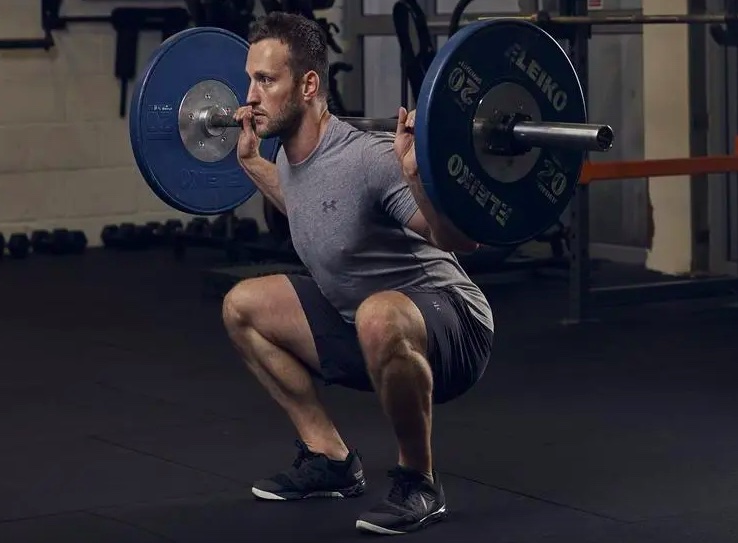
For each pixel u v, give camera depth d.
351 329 2.94
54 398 4.20
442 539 2.79
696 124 6.16
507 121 2.51
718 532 2.82
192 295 6.10
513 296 5.98
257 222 7.93
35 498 3.14
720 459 3.39
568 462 3.38
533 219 2.61
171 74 3.29
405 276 2.84
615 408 3.95
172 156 3.33
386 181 2.70
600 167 5.07
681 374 4.40
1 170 7.41
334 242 2.80
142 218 7.86
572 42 5.05
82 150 7.63
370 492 3.14
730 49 6.23
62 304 5.91
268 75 2.75
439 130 2.45
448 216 2.51
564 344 4.91
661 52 6.27
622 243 6.88
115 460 3.47
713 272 6.35
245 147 3.04
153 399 4.18
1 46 7.30
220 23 6.82
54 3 7.41
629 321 5.34
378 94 7.96
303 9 6.59
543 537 2.80
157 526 2.92
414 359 2.72
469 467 3.35
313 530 2.87
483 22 2.48
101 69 7.64
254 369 3.07
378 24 7.79
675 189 6.33
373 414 3.92
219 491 3.17
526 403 4.03
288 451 3.53
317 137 2.80
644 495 3.09
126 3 7.68
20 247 7.23
